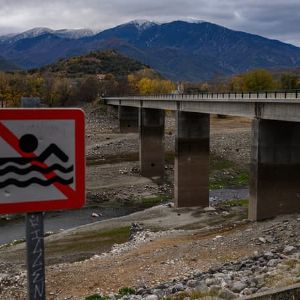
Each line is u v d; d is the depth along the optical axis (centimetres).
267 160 4712
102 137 11700
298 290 1185
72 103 17612
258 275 2064
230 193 7369
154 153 8800
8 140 527
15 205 533
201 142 6612
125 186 7956
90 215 6269
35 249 540
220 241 3638
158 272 2952
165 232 4756
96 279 2923
